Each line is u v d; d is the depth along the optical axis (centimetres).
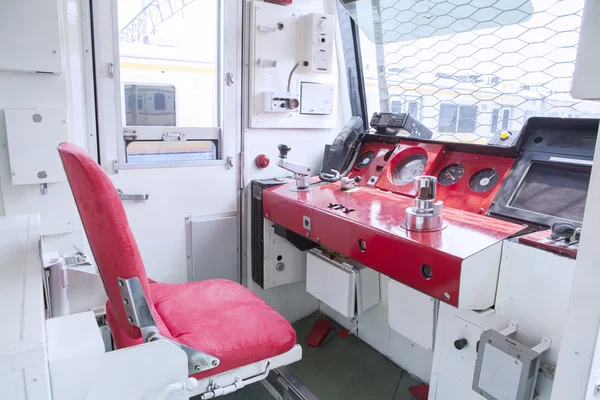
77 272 168
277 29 234
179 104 222
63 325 85
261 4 227
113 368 81
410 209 151
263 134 247
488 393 128
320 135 270
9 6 157
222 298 156
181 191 227
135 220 217
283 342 132
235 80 231
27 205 177
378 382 218
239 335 129
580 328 78
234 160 240
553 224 125
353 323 260
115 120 202
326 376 222
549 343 119
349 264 212
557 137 163
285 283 254
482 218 155
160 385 88
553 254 114
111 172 206
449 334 156
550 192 152
